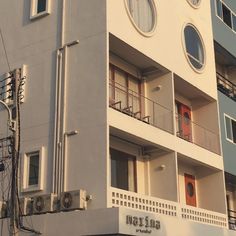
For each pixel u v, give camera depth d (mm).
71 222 14547
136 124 16891
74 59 16625
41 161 16359
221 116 22984
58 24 17500
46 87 17109
